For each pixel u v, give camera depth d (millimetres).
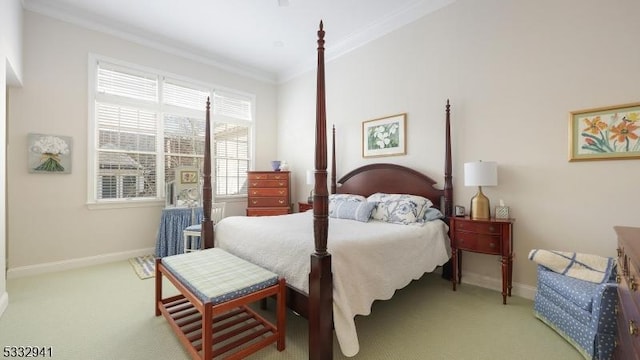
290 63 4945
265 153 5430
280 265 1930
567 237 2367
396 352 1764
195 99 4547
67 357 1700
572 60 2342
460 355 1735
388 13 3461
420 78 3328
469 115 2932
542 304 2107
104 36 3650
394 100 3588
